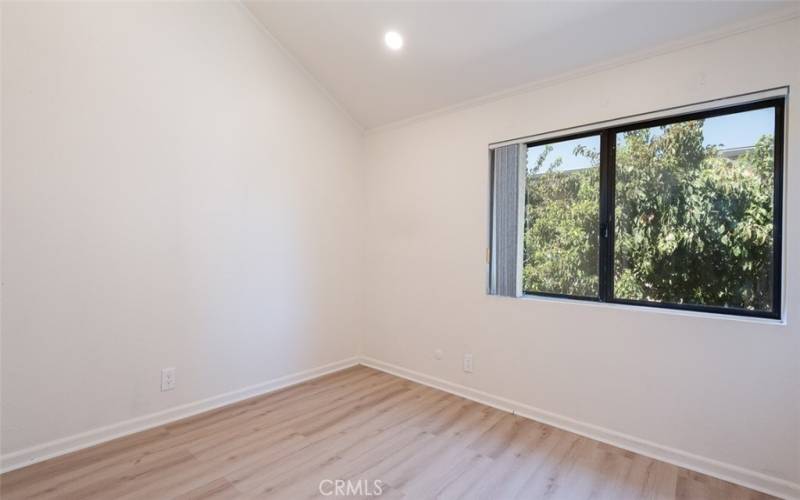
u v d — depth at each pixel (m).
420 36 2.63
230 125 2.83
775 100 1.97
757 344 1.92
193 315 2.65
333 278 3.61
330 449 2.24
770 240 1.99
